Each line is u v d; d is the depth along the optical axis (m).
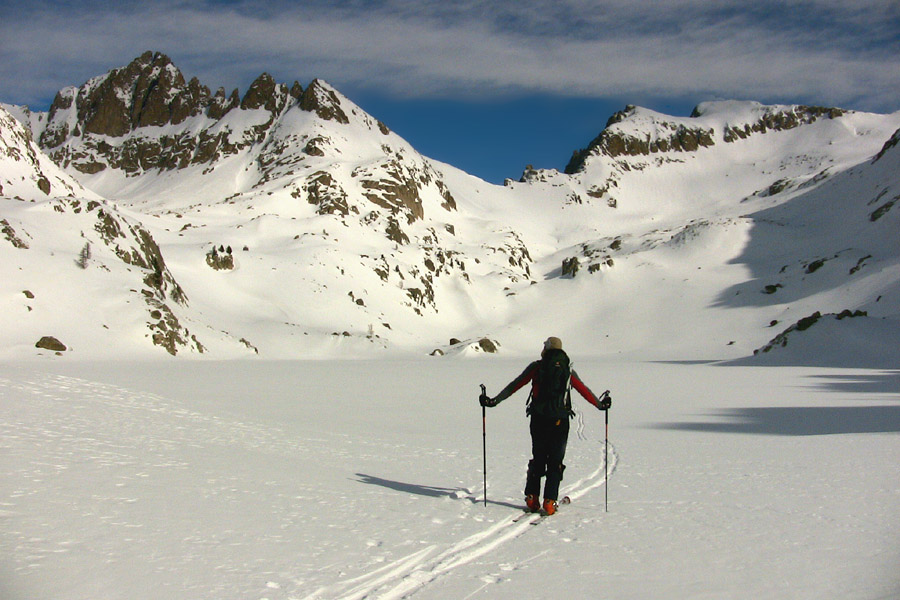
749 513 9.14
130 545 6.71
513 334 152.38
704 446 16.72
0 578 5.60
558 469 9.24
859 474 11.80
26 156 136.00
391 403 30.47
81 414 15.50
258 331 105.62
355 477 11.39
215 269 124.62
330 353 105.75
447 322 158.88
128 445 12.40
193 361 70.12
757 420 24.03
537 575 6.49
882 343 75.88
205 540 7.05
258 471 11.13
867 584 6.20
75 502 8.09
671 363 96.12
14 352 58.53
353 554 6.93
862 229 183.50
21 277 71.38
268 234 156.00
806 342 81.56
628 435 19.61
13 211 85.50
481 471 12.70
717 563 6.91
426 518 8.66
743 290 159.62
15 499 7.97
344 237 167.75
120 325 71.69
